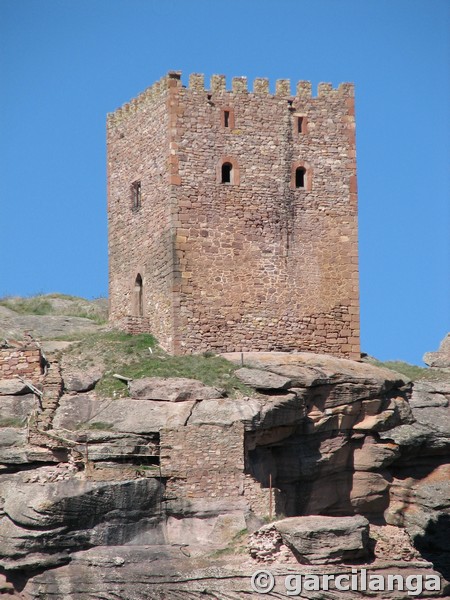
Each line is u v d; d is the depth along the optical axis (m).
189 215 116.69
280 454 110.69
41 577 99.81
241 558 100.25
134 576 99.88
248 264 117.81
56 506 100.06
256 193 118.62
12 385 109.19
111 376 110.19
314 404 111.69
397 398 116.94
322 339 119.06
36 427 105.69
